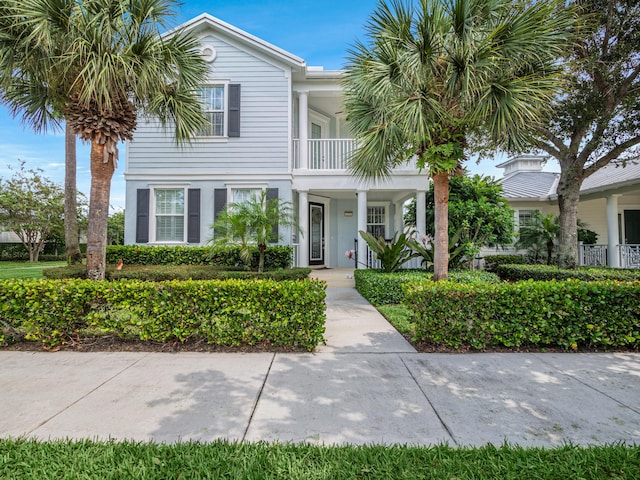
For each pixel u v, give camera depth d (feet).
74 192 28.68
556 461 6.21
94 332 13.89
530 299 12.52
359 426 7.48
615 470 5.98
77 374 10.35
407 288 14.12
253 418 7.82
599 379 9.92
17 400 8.68
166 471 5.99
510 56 14.73
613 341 12.48
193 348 12.74
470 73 14.06
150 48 16.08
